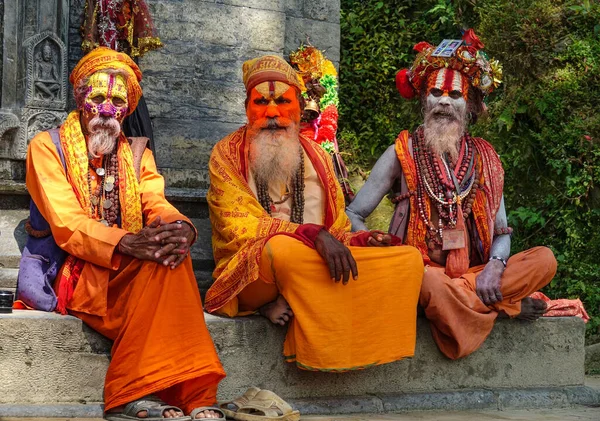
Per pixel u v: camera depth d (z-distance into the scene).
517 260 4.89
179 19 6.11
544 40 7.45
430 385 4.81
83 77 4.54
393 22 8.72
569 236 7.13
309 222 4.87
